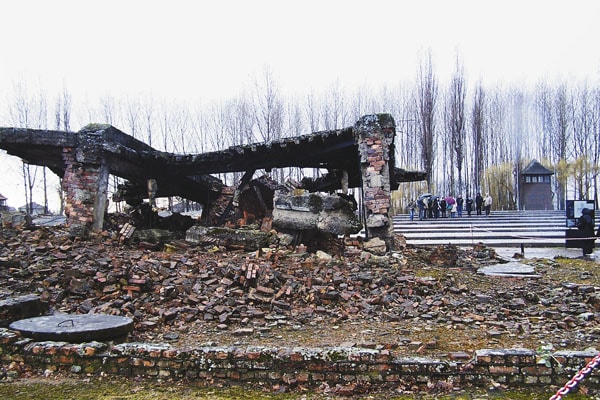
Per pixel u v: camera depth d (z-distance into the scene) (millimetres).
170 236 12547
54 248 9789
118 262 8633
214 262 9406
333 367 4664
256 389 4605
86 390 4512
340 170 16266
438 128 45469
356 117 41156
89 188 11805
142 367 4867
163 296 7699
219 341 6074
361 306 7539
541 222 25719
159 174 15383
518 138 49719
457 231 22266
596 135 47094
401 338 6047
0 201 49438
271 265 9266
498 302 7988
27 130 11398
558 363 4508
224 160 13945
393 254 11156
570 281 9875
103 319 5863
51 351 4980
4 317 5852
